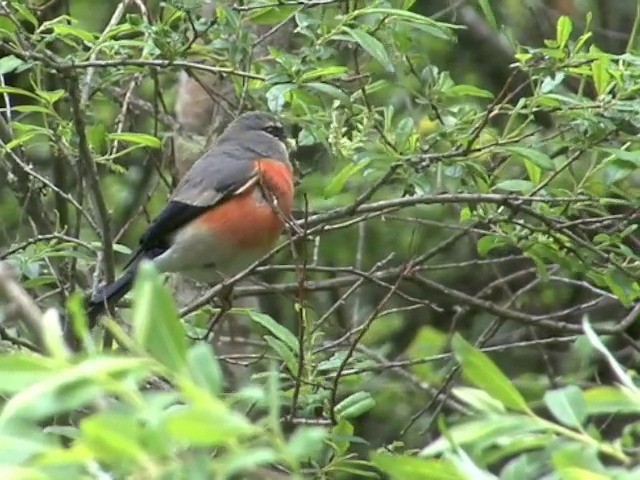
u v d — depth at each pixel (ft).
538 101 31.17
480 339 38.63
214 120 43.62
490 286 40.16
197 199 37.78
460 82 53.72
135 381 13.97
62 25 33.12
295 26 41.09
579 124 31.42
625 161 31.35
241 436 13.94
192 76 35.63
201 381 14.08
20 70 32.48
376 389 44.04
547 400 15.84
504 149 31.30
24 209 38.27
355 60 33.81
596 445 15.43
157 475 13.39
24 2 34.53
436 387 42.27
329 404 29.71
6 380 13.58
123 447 13.35
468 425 15.60
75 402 13.47
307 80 31.94
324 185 39.78
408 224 51.37
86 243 35.81
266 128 38.88
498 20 52.80
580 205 32.81
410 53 33.78
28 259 34.17
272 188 38.11
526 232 32.94
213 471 13.70
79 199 36.19
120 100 41.98
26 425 13.96
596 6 52.54
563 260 32.81
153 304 14.25
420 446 43.50
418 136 33.04
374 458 15.87
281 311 49.65
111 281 33.76
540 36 52.95
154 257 38.29
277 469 26.68
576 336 35.99
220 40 32.86
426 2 50.21
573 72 31.63
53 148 38.42
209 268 38.83
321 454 29.78
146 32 32.14
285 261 46.80
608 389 15.94
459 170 31.94
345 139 31.60
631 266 33.09
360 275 33.86
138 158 51.62
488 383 15.83
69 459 13.26
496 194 33.65
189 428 13.39
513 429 15.44
